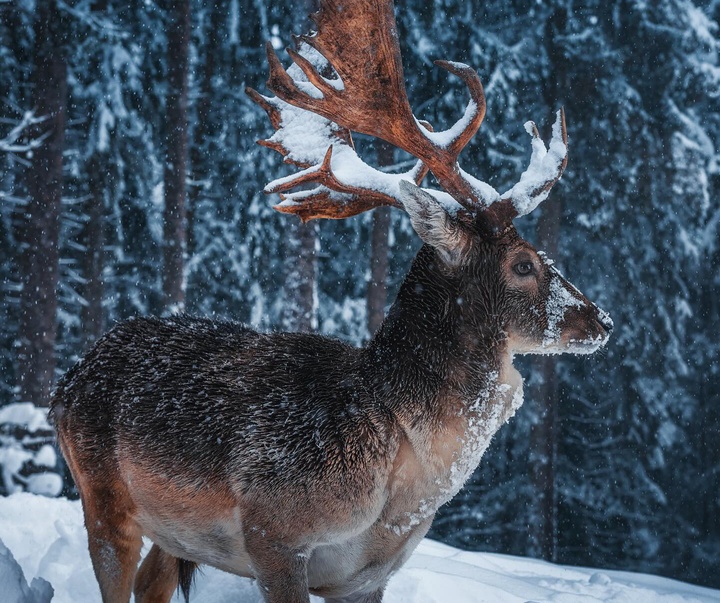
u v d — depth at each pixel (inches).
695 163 999.6
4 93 847.7
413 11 933.8
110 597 242.4
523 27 964.6
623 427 1121.4
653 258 1043.3
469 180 222.4
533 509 982.4
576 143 974.4
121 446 235.3
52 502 362.6
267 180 980.6
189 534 225.6
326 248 1046.4
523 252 217.3
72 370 258.2
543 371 994.7
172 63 840.9
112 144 936.3
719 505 1130.0
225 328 246.1
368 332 909.2
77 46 880.9
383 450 205.5
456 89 914.1
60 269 977.5
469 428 211.9
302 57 222.8
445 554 404.5
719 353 1117.7
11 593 215.2
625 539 1136.8
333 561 214.1
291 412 213.2
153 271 1018.1
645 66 1008.2
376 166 931.3
